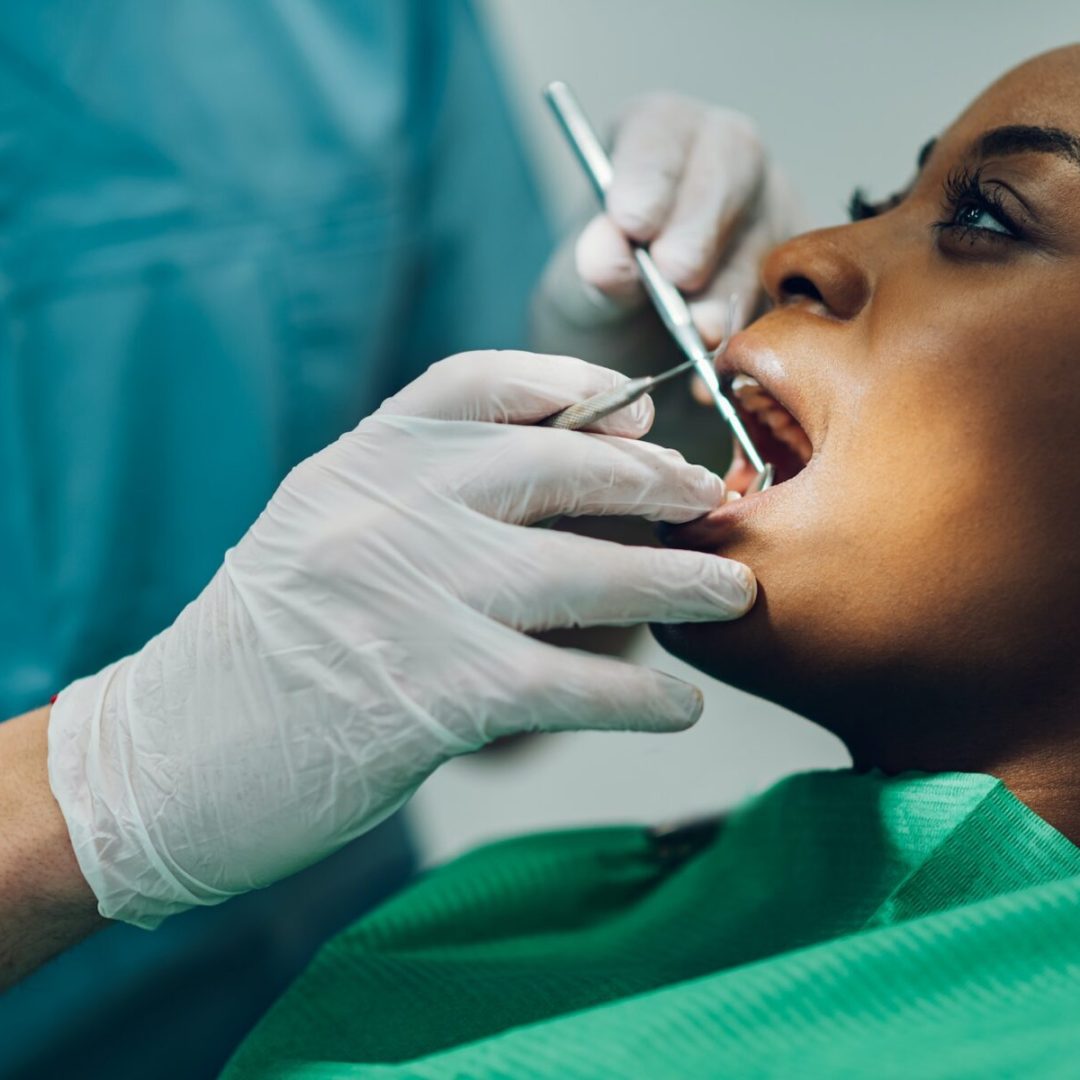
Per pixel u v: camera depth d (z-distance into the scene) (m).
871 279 0.86
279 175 1.56
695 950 0.92
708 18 1.89
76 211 1.49
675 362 1.39
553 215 1.81
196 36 1.53
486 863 1.13
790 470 1.00
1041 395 0.77
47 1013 1.39
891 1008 0.67
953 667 0.79
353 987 0.96
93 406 1.48
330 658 0.83
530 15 1.95
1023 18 1.76
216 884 0.86
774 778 1.65
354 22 1.60
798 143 1.87
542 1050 0.69
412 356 1.71
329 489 0.85
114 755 0.86
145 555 1.52
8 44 1.47
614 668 0.83
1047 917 0.68
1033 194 0.79
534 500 0.84
